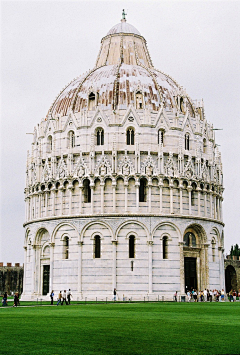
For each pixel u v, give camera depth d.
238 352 26.64
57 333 33.31
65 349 27.16
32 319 44.22
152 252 93.44
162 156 97.44
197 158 103.19
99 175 95.38
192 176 100.44
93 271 93.12
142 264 92.69
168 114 102.38
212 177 106.00
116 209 94.56
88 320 43.00
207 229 101.12
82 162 97.75
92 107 102.06
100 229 94.12
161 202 95.56
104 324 39.25
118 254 92.94
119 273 92.31
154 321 42.06
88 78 108.69
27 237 108.00
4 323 40.12
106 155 97.06
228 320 43.41
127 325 38.50
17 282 139.88
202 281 99.31
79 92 106.19
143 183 97.00
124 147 97.25
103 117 98.69
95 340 30.31
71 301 88.25
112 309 61.00
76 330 35.03
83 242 94.69
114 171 95.38
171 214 95.75
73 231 95.88
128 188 95.38
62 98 109.00
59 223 97.38
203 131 107.25
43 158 105.44
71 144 101.44
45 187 101.38
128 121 98.50
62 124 103.19
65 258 96.50
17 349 26.98
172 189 97.12
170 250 95.06
